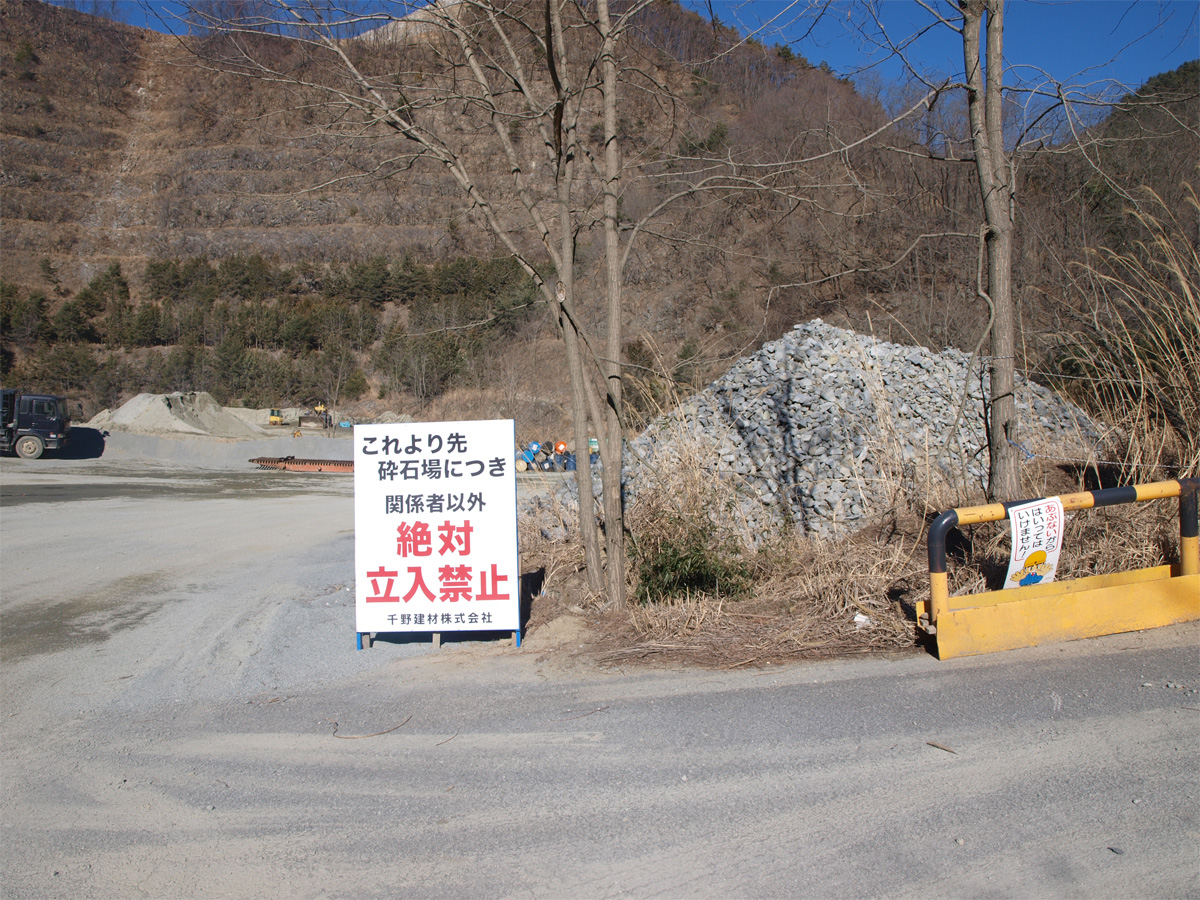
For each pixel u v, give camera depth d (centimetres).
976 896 245
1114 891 244
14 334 6072
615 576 568
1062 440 818
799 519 720
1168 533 523
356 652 536
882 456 740
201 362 5109
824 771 328
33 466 2598
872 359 913
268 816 320
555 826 300
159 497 1770
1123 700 369
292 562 913
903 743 347
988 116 546
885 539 642
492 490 530
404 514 535
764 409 867
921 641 462
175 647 570
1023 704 374
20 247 7006
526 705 423
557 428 2461
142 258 6981
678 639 504
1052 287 1353
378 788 340
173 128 7412
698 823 296
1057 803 292
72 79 7631
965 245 1788
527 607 607
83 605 708
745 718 384
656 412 828
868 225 1836
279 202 6650
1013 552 450
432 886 266
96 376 5322
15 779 365
